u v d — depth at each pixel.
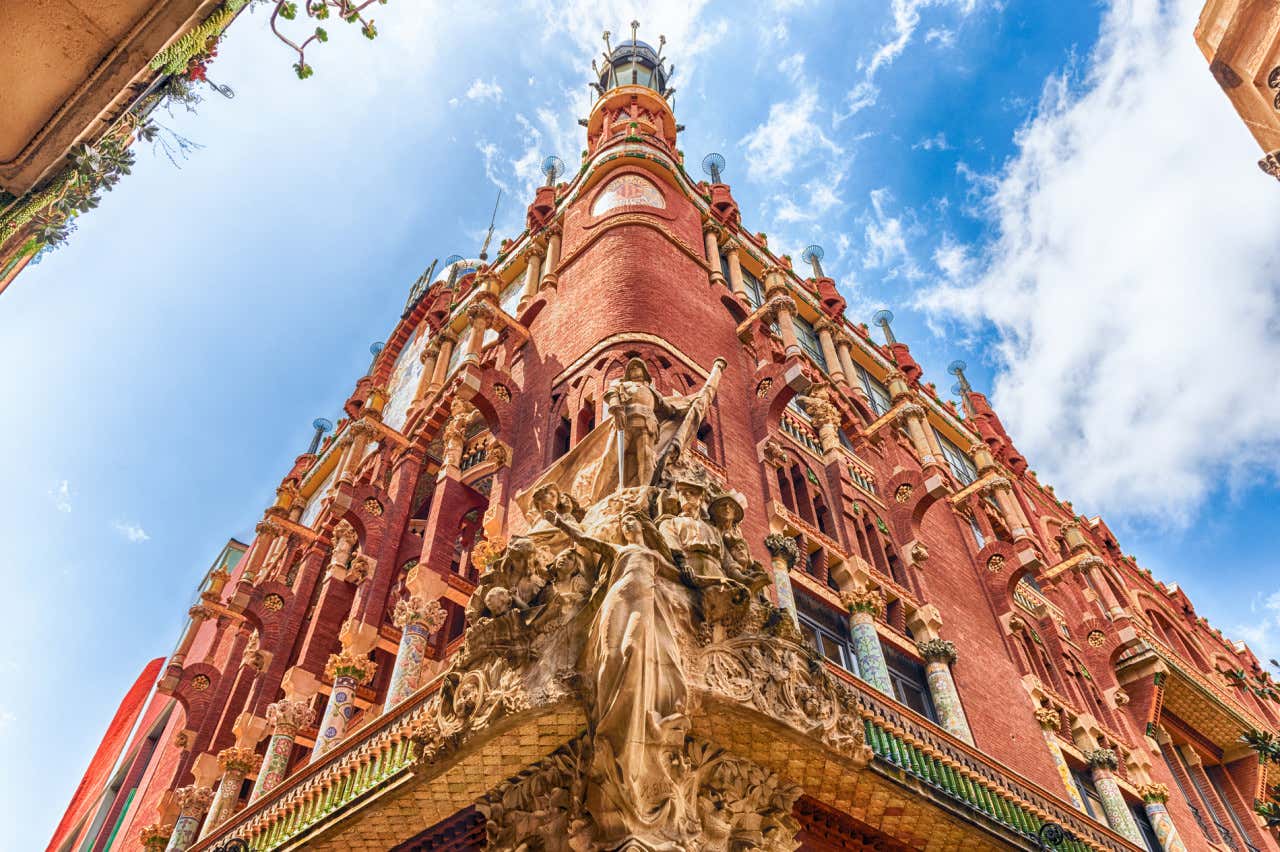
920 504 21.86
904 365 33.25
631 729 8.70
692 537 10.80
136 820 26.08
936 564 22.12
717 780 9.88
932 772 11.77
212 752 19.41
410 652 15.16
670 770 8.97
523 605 10.17
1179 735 28.59
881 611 17.92
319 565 22.91
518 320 22.00
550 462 16.69
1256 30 8.84
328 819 11.17
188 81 6.70
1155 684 26.41
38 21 6.29
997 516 27.27
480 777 10.13
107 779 34.56
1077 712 22.17
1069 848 12.71
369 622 17.17
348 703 15.95
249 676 20.84
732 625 10.18
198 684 21.86
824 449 21.62
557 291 21.92
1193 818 24.25
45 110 6.51
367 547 18.83
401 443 21.58
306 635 20.05
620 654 8.93
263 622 20.75
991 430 37.25
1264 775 28.89
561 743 9.76
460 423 19.70
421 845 11.28
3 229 6.62
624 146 25.09
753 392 20.23
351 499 19.38
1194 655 34.97
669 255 21.91
